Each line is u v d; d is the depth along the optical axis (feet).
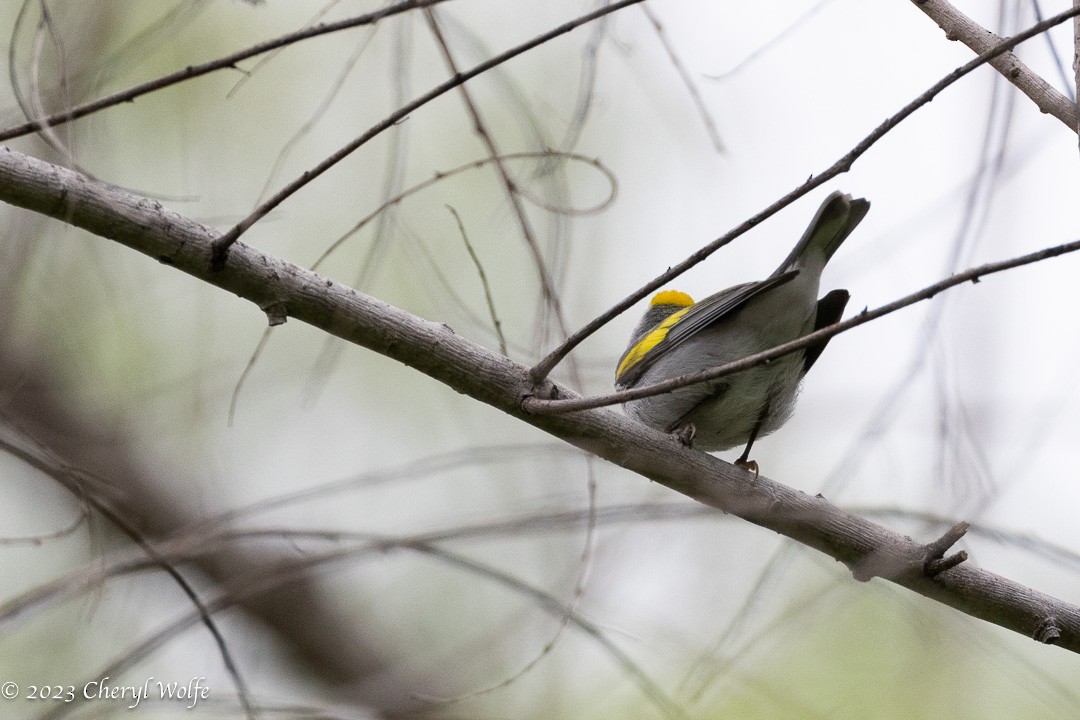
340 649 39.88
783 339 28.99
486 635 32.81
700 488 24.54
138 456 39.37
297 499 27.63
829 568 25.20
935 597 24.07
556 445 27.63
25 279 35.17
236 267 21.24
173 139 40.22
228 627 40.01
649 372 30.40
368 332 22.20
